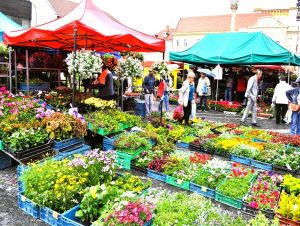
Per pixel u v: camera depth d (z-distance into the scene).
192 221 3.62
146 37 8.76
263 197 4.62
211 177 5.26
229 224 3.63
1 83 10.80
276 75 23.52
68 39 8.84
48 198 3.93
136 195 4.06
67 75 13.01
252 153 6.79
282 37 40.53
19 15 20.08
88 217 3.74
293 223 3.92
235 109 15.10
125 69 10.22
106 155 4.70
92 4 8.59
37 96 9.39
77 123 6.18
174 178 5.38
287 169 6.14
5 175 5.57
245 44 15.09
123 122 7.83
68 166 4.34
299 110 9.59
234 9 23.23
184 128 9.09
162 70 10.33
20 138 5.28
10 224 3.93
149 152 6.45
